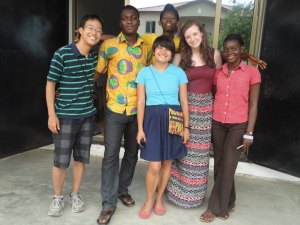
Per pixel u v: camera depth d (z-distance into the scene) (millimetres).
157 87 2451
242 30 3949
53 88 2385
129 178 2846
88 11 5078
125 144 2764
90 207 2779
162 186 2654
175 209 2801
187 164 2693
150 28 4203
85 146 2586
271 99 3609
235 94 2494
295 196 3178
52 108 2389
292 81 3418
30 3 3770
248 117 2539
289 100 3471
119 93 2516
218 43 4023
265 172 3676
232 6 3920
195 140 2648
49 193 2992
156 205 2709
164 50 2391
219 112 2586
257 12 3842
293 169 3561
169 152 2494
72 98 2412
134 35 2523
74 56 2332
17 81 3787
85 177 3396
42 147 4270
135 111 2570
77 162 2643
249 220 2689
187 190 2740
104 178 2617
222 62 2688
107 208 2564
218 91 2576
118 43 2484
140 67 2551
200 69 2562
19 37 3707
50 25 4094
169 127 2439
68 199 2898
